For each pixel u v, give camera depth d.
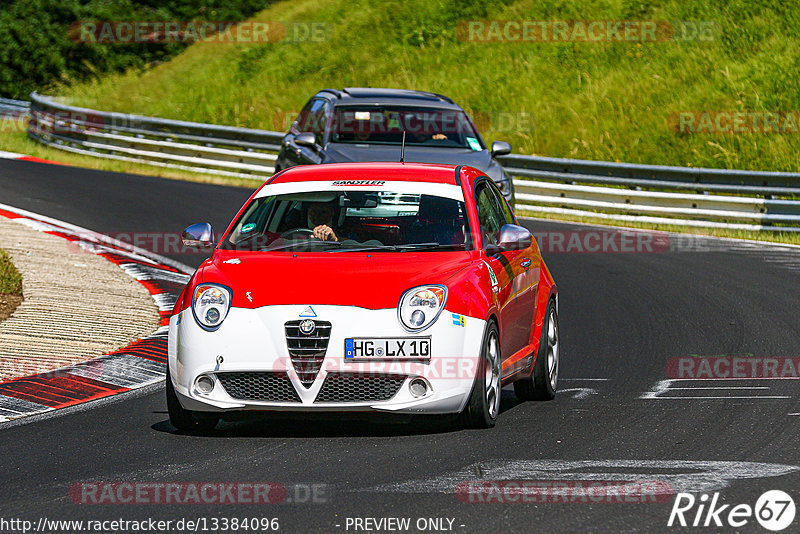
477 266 26.70
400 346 24.47
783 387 31.17
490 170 50.56
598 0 116.44
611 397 30.30
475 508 19.41
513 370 28.06
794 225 67.50
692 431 25.67
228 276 25.97
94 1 148.25
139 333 38.62
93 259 53.28
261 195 29.70
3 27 145.12
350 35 125.81
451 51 116.56
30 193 74.38
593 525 18.42
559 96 102.62
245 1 149.38
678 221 70.00
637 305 45.72
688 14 109.75
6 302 42.28
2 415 27.98
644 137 92.69
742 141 88.94
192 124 91.44
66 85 139.38
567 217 74.06
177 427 26.17
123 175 87.06
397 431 26.05
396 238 27.91
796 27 103.94
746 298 46.91
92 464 22.98
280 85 118.69
